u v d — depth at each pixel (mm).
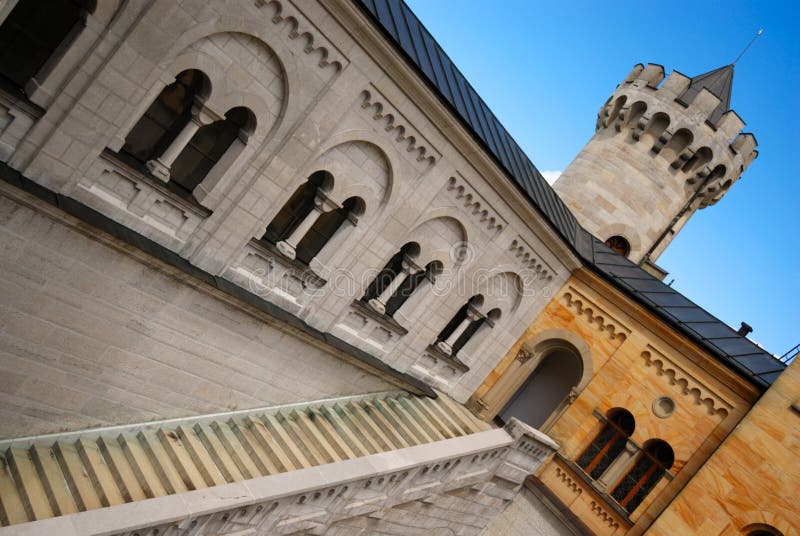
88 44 10188
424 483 17266
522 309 22344
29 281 10898
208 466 12883
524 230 19953
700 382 21297
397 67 13656
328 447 15266
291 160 13438
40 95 10219
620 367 22734
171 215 12695
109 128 10977
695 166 30750
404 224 16703
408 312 19156
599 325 23297
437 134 15703
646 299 22469
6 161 10469
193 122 11969
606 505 21484
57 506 10438
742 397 20609
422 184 16375
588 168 31094
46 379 11820
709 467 19828
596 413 22828
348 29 12516
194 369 13891
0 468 10984
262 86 12289
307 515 13273
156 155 12211
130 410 13258
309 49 12344
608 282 22719
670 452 21734
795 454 18750
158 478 12164
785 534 18281
